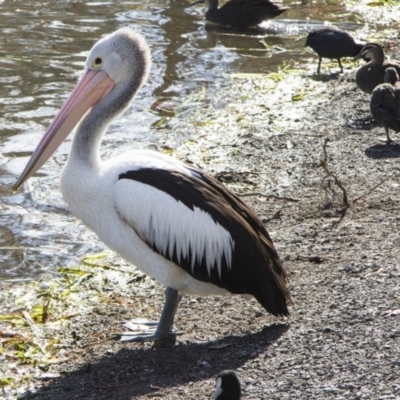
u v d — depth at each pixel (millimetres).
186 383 8883
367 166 15977
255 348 9445
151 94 21016
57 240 13867
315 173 15914
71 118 11000
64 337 10805
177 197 9883
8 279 12617
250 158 16969
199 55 24109
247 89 21500
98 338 10656
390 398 7895
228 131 18672
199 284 10242
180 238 9844
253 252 9867
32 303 11852
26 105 19672
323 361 8836
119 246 10305
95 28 25797
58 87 20859
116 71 10984
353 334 9375
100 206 10172
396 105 16781
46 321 11320
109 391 9062
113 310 11500
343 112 19578
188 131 18719
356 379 8336
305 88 21594
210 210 9898
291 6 29859
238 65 23422
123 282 12406
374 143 17359
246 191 15289
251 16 26750
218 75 22547
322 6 29953
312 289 10922
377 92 16953
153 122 19234
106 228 10281
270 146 17578
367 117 19094
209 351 9625
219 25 26984
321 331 9586
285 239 12914
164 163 10359
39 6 27953
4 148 17359
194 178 10258
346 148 17109
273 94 21141
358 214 13703
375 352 8875
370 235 12711
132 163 10242
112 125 18984
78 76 21641
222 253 9867
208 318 10734
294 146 17484
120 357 9922
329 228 13211
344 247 12367
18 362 10188
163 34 25875
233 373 7457
